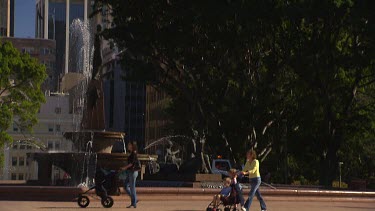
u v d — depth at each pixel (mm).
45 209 25656
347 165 96688
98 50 42625
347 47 63750
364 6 55531
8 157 149875
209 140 69312
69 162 40062
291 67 64438
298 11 56000
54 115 157250
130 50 66188
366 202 37906
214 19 58469
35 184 41406
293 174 94938
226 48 64062
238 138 68750
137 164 27094
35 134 155000
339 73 66000
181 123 81375
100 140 42000
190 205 30312
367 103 72062
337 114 67188
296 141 71625
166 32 62562
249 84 65438
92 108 42500
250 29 59625
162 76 69688
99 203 29250
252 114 65938
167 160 85000
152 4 62500
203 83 67875
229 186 24016
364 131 69438
